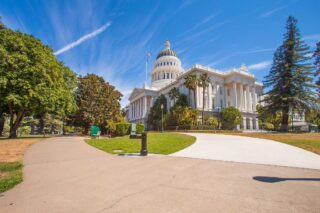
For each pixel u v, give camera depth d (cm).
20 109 2300
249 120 5469
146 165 723
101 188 454
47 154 960
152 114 6109
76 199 384
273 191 441
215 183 500
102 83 3944
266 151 1105
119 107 4066
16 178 521
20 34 2220
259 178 553
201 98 5212
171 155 964
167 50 9169
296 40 3325
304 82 3219
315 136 1944
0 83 1848
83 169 652
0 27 2420
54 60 2533
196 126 3888
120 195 407
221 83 5716
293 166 730
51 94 2252
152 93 7456
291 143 1437
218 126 4181
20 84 1953
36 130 6994
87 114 3456
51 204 359
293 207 351
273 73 3475
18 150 1073
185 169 661
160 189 448
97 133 2381
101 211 329
